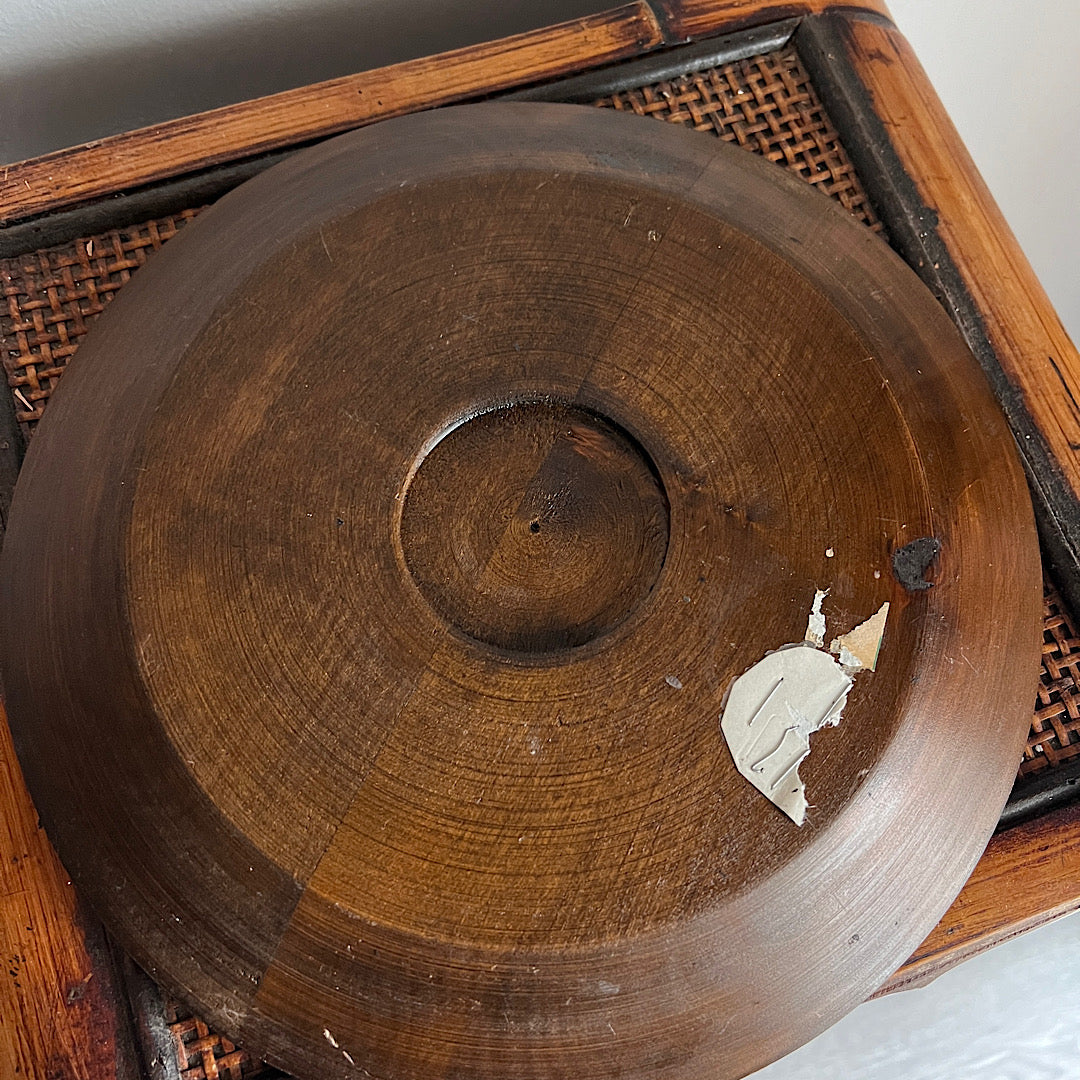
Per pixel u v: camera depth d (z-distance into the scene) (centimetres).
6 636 31
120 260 39
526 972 28
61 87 46
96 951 33
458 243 33
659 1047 29
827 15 43
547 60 41
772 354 33
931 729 31
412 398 32
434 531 32
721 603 31
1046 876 36
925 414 34
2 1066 32
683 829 29
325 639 30
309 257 33
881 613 31
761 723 30
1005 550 34
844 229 36
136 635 30
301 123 40
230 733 29
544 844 29
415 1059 28
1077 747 38
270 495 31
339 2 46
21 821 33
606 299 33
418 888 28
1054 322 40
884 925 30
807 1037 30
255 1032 29
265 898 29
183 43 45
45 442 33
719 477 32
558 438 33
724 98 42
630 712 30
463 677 30
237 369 32
